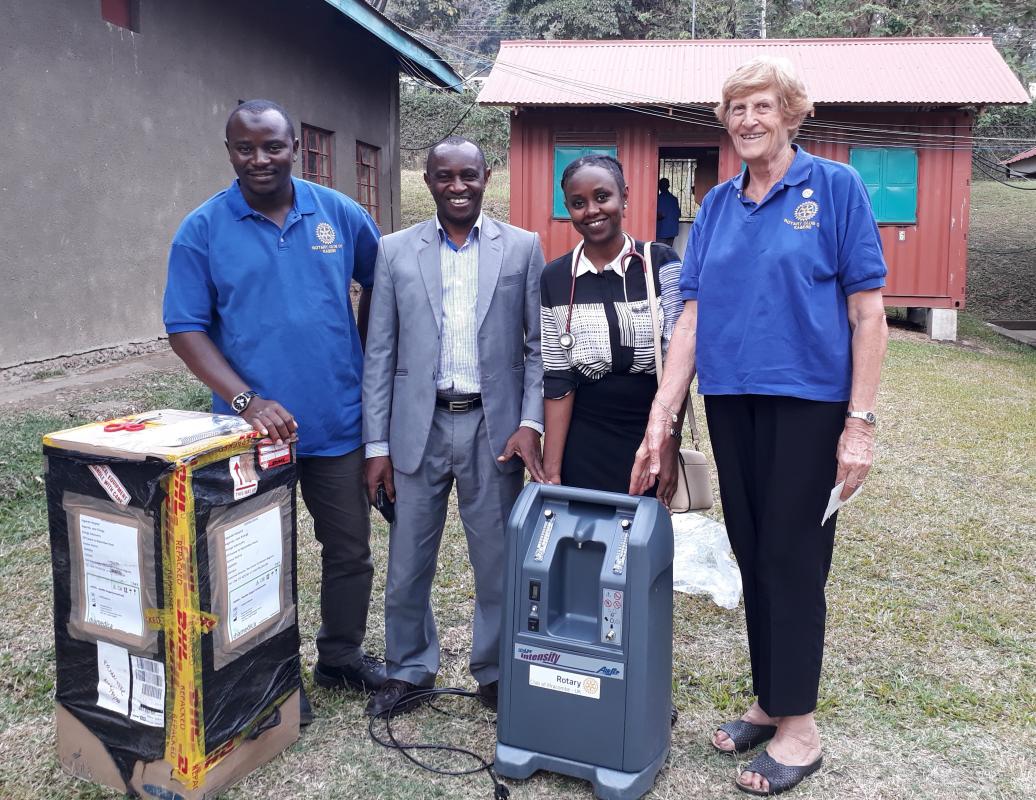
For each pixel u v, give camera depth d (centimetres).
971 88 1128
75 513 233
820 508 240
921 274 1184
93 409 574
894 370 923
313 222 266
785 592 243
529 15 2606
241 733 243
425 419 271
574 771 245
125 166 774
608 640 236
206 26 867
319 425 271
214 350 261
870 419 232
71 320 723
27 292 678
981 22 2395
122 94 763
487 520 279
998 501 503
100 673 238
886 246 1185
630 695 236
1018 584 392
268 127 248
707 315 246
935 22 2338
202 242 259
